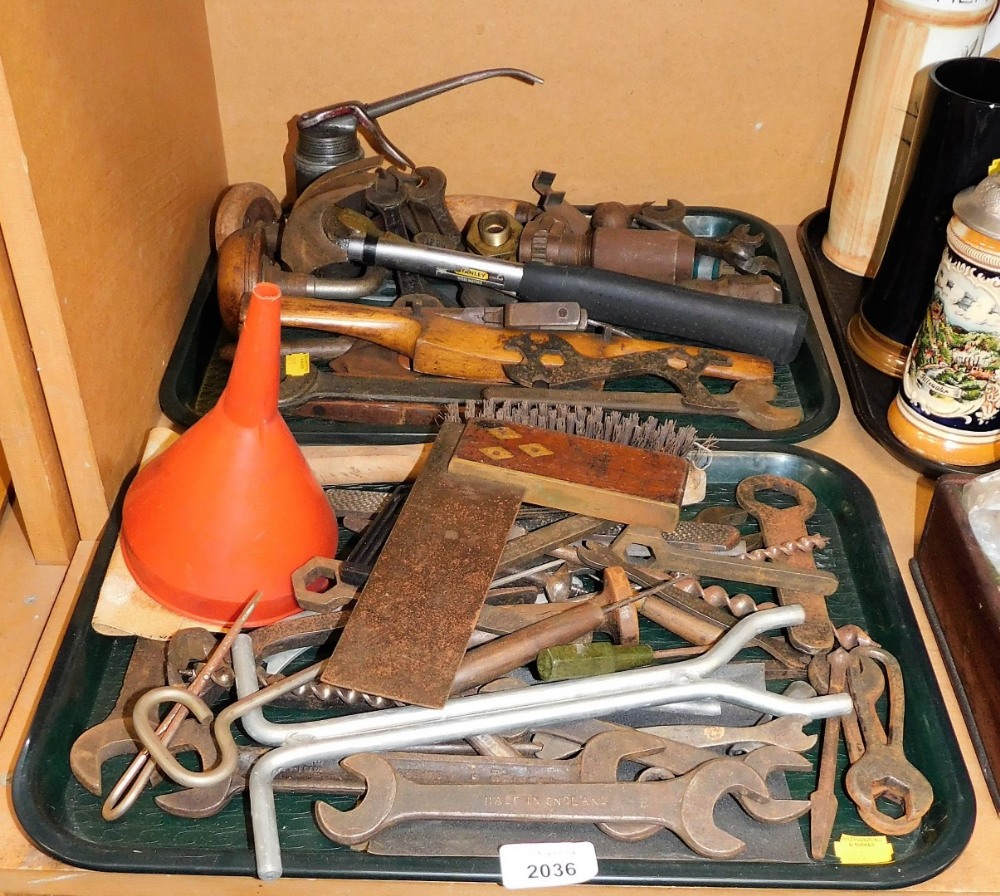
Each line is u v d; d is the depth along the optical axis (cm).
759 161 130
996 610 76
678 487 85
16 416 80
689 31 120
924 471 98
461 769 71
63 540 88
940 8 105
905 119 111
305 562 82
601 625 80
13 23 70
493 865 68
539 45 121
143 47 98
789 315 105
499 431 88
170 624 81
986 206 84
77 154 81
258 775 69
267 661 80
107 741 73
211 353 112
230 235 111
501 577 83
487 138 129
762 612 79
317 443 97
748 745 74
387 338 103
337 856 68
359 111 114
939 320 91
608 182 133
